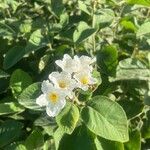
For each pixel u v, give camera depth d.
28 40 0.32
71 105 0.26
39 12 0.38
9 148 0.29
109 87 0.31
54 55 0.32
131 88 0.32
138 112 0.31
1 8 0.38
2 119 0.32
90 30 0.31
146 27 0.32
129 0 0.34
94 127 0.26
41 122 0.28
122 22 0.35
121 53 0.34
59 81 0.26
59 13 0.35
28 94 0.28
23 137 0.31
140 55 0.34
